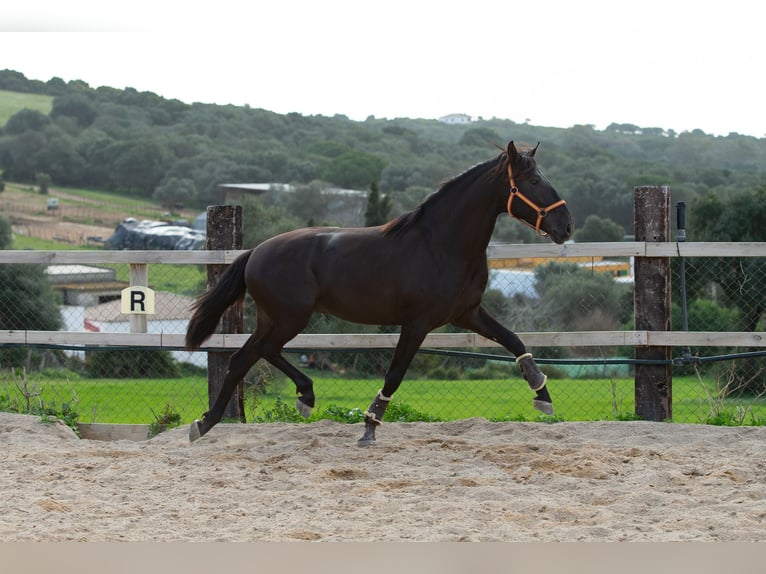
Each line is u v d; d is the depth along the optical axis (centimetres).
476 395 1550
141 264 1048
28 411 1055
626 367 1859
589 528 566
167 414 1059
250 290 873
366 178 6788
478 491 673
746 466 743
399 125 8656
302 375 887
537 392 884
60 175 8338
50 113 8856
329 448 854
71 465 795
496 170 823
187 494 689
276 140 8431
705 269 1766
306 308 855
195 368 1873
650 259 997
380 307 841
